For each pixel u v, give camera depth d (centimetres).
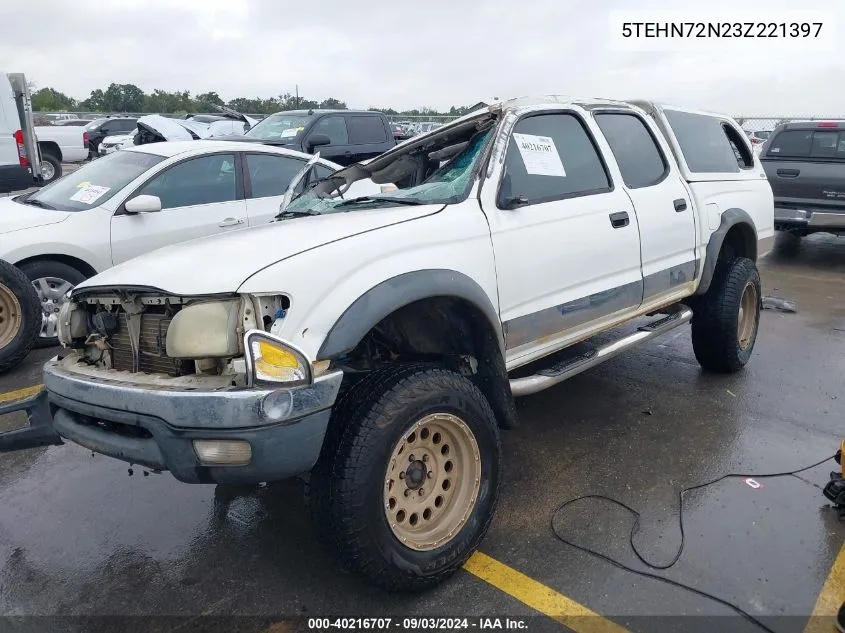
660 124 457
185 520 333
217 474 230
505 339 322
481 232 309
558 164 363
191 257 272
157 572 294
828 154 916
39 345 575
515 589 274
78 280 569
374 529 248
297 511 339
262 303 239
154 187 596
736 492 339
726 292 472
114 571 296
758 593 266
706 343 485
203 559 302
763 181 543
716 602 261
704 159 486
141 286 256
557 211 348
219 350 235
